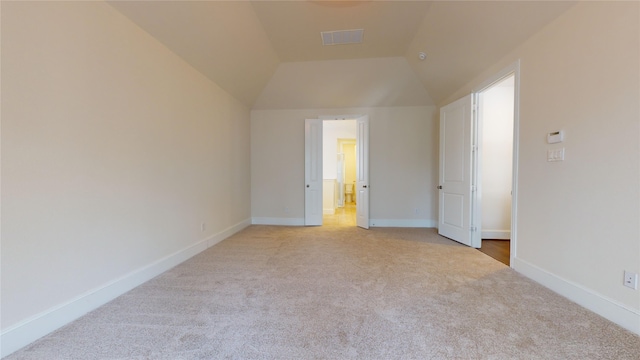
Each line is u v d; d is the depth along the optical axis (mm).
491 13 2559
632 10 1640
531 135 2518
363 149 5152
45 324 1665
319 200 5367
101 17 2049
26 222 1582
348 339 1625
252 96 4953
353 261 3119
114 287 2178
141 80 2463
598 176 1866
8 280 1497
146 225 2549
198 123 3447
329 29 3438
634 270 1644
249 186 5391
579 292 2018
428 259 3186
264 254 3396
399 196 5266
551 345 1550
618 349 1505
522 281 2490
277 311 1965
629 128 1665
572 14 2057
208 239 3711
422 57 3891
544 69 2350
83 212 1928
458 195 3980
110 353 1491
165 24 2537
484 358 1446
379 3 2918
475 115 3650
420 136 5191
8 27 1486
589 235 1939
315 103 5230
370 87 4805
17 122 1535
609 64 1780
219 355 1479
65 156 1801
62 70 1776
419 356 1470
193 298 2172
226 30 3041
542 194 2393
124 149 2287
